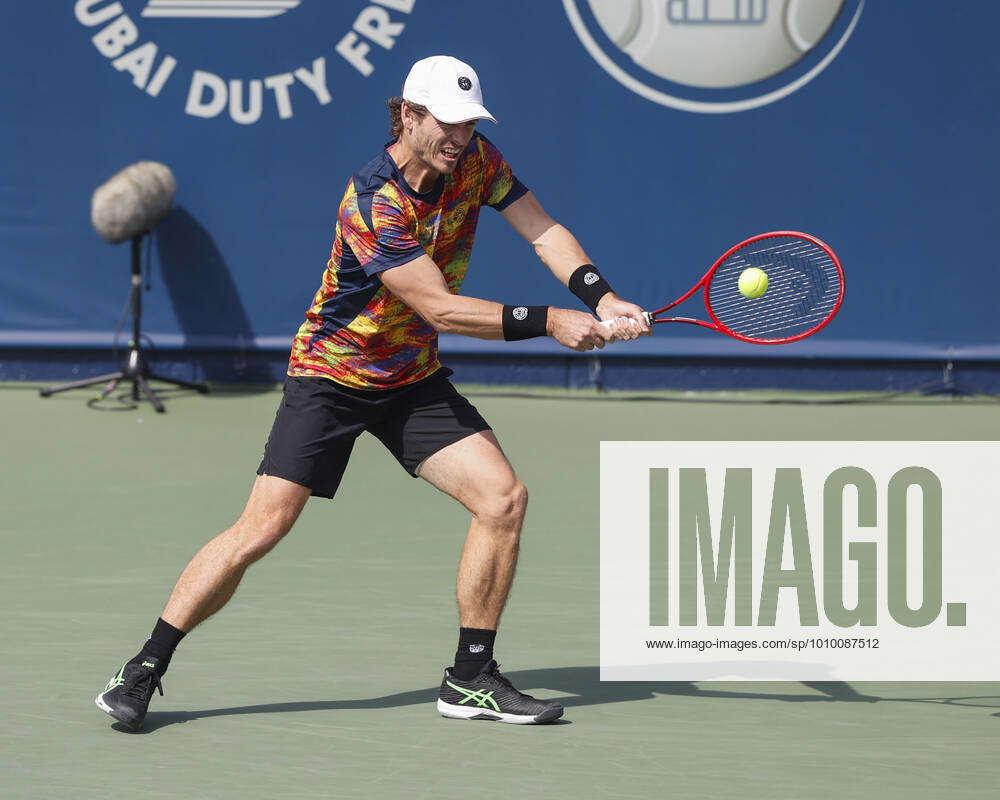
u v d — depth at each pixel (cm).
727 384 3728
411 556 2136
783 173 3603
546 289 3628
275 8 3628
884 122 3575
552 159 3628
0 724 1423
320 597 1911
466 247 1482
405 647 1698
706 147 3603
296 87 3650
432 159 1368
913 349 3631
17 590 1942
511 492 1432
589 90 3603
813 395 3712
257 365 3775
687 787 1266
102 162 3681
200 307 3725
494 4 3594
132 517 2386
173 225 3700
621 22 3578
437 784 1271
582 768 1314
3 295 3725
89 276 3719
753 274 1555
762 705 1509
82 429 3203
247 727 1421
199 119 3666
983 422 3353
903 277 3622
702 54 3569
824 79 3572
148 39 3647
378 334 1427
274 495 1432
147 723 1432
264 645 1702
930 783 1279
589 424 3319
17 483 2647
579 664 1655
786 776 1296
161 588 1958
